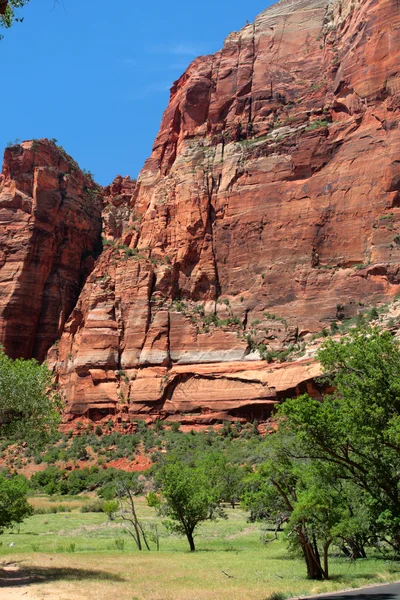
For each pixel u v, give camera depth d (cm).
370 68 8288
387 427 2548
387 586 2370
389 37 8206
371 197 7856
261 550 3953
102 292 9319
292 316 7975
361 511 3008
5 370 2816
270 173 8812
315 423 2588
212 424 7738
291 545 3222
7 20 2012
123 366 8712
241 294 8538
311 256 8100
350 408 2589
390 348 2691
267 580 2728
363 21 8594
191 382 8119
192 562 3372
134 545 4325
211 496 4391
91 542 4431
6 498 4119
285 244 8375
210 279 8844
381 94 8125
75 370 9006
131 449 7744
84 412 8694
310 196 8356
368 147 8038
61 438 8525
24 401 2794
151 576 2869
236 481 5712
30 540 4547
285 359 7544
